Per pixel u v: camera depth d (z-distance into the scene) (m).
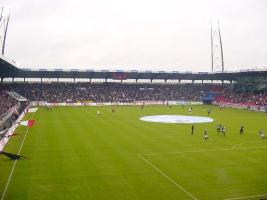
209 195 23.20
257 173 28.44
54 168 29.42
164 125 57.75
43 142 40.84
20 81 109.00
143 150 36.97
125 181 26.05
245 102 98.69
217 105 106.00
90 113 76.00
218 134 48.75
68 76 109.31
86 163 31.22
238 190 24.23
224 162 32.06
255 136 47.25
